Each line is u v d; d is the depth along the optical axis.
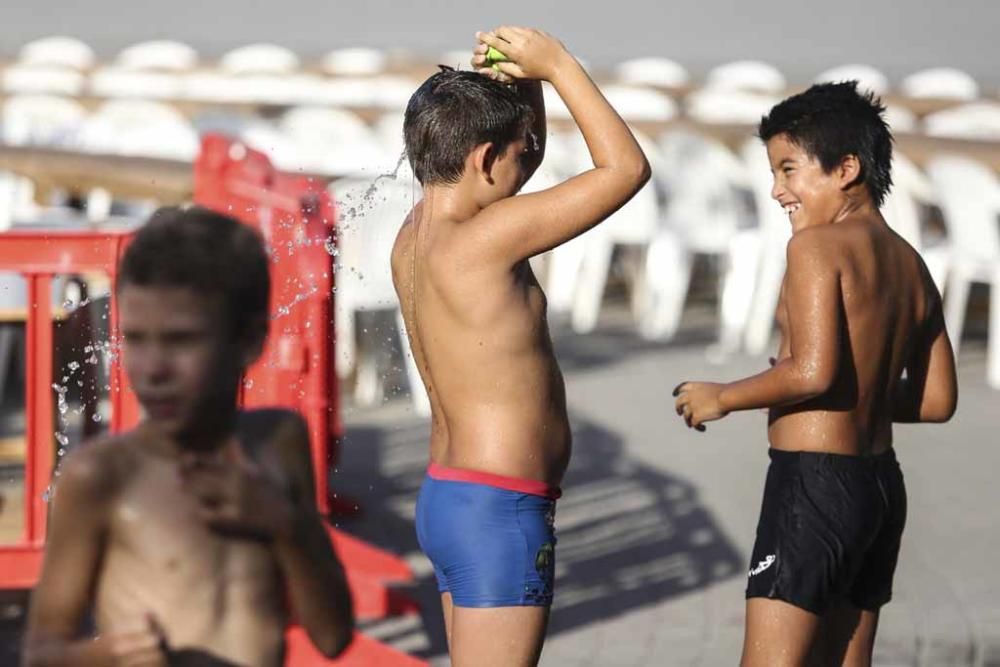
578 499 9.86
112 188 12.59
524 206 4.54
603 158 4.58
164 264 2.93
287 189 7.98
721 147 15.28
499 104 4.68
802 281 4.83
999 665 6.97
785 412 4.99
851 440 4.93
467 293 4.55
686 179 15.41
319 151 15.38
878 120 5.14
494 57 4.77
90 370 7.84
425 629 7.32
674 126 15.98
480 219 4.58
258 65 22.98
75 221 11.33
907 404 5.29
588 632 7.38
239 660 3.00
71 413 9.38
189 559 2.98
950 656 7.04
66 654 2.94
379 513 9.34
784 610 4.82
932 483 10.20
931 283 5.23
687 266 15.74
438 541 4.61
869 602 5.16
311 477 3.16
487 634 4.50
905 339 5.10
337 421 10.12
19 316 8.58
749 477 10.43
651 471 10.57
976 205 13.58
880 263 4.99
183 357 2.95
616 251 19.12
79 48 23.80
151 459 3.00
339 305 11.92
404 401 12.85
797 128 5.13
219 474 3.01
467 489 4.56
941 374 5.25
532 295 4.64
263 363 7.58
